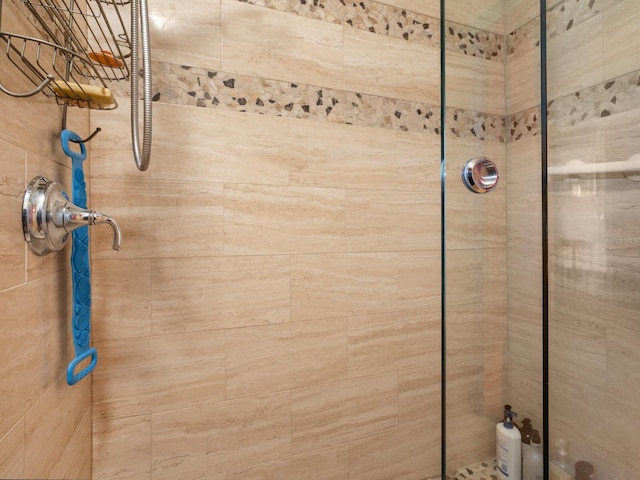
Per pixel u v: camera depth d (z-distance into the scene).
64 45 0.85
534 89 0.53
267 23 1.24
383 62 1.41
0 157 0.59
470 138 0.57
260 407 1.25
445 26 0.60
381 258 1.41
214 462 1.20
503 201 0.55
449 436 0.61
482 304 0.56
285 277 1.27
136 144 0.80
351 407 1.38
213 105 1.18
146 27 0.78
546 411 0.52
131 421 1.11
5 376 0.60
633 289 0.62
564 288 0.54
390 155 1.42
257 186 1.23
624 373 0.63
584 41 0.58
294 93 1.28
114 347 1.09
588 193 0.58
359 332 1.38
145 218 1.11
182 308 1.15
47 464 0.76
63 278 0.87
